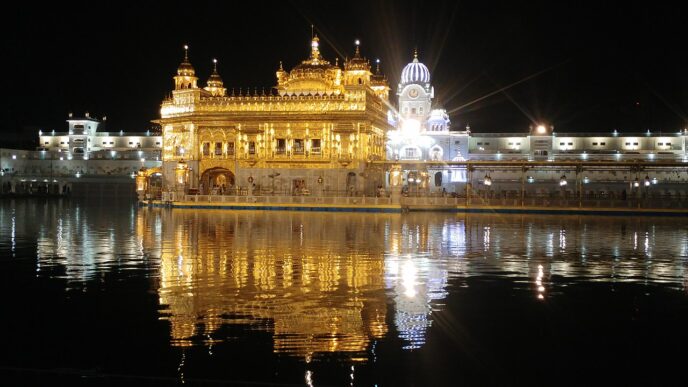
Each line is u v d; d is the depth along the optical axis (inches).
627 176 3501.5
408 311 642.8
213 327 581.6
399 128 3799.2
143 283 777.6
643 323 606.5
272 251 1087.0
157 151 4234.7
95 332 566.6
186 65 2918.3
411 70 3924.7
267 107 2746.1
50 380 458.6
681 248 1161.4
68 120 4323.3
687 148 3732.8
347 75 2728.8
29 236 1336.1
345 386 449.1
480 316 627.2
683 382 460.8
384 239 1296.8
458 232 1476.4
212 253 1055.6
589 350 526.9
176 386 447.2
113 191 3944.4
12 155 4052.7
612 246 1195.3
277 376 466.0
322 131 2704.2
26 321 602.9
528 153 3836.1
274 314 625.6
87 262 949.8
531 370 481.7
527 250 1124.5
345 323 597.0
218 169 2802.7
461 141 3769.7
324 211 2402.8
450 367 486.0
